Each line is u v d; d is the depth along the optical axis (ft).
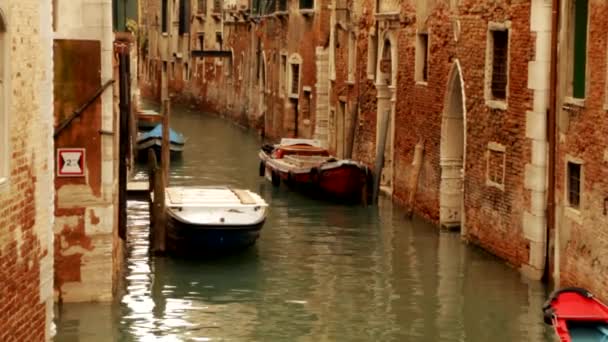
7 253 34.94
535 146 69.67
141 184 107.24
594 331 51.90
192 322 61.67
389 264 76.69
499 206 76.48
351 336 59.52
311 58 139.64
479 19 80.02
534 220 70.08
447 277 72.43
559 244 67.56
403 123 100.27
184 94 231.71
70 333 57.31
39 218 38.83
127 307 64.13
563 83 66.69
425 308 65.16
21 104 36.29
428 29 92.22
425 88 93.20
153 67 256.11
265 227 90.99
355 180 101.96
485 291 68.59
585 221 63.10
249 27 180.65
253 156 144.25
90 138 58.65
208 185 116.78
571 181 66.18
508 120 74.59
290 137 151.23
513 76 73.61
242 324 61.62
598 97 61.11
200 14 218.38
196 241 77.61
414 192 95.61
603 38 60.49
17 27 35.58
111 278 60.54
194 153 146.72
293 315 63.67
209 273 73.61
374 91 110.22
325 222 93.30
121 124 67.62
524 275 71.92
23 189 36.68
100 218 59.67
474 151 81.46
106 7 57.41
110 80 58.08
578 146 64.18
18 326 36.35
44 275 39.63
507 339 58.85
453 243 83.61
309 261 77.87
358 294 68.54
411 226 91.20
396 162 102.58
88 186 59.26
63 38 57.36
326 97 134.62
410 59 98.02
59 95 57.82
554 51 67.82
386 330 60.70
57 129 58.18
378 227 90.79
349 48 120.98
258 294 68.39
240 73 188.14
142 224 90.33
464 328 60.95
